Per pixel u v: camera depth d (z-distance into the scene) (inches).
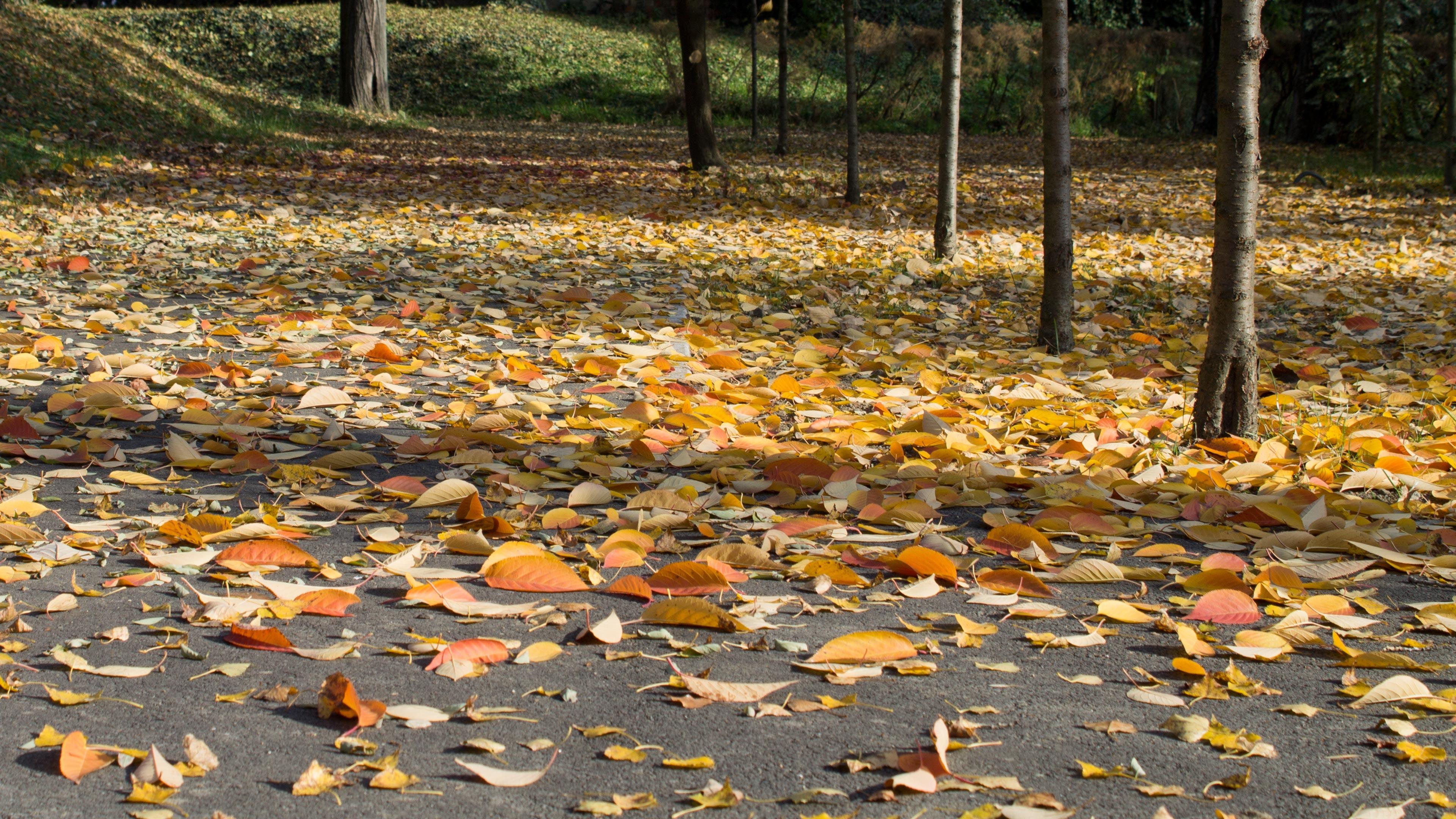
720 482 142.5
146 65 731.4
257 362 207.3
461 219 412.8
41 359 202.4
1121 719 86.0
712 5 1365.7
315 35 1203.2
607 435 164.4
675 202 487.8
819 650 93.6
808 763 78.3
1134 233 449.1
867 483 143.6
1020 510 137.7
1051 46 234.8
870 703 87.5
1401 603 111.0
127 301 258.1
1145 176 688.4
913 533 125.8
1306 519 129.4
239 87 914.7
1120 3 1342.3
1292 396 196.5
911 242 399.2
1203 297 319.6
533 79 1180.5
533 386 191.6
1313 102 976.9
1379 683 92.6
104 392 168.1
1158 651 99.2
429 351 212.1
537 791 74.0
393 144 718.5
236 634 93.7
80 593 104.0
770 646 97.2
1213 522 132.8
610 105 1141.7
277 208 420.5
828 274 330.6
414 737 80.7
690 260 343.6
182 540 115.2
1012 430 175.2
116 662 91.3
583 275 312.7
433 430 162.9
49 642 94.7
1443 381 208.4
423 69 1176.8
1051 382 202.8
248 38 1192.2
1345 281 345.1
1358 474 143.5
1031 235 432.5
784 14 780.0
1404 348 252.1
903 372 214.2
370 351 208.5
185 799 71.9
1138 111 1108.5
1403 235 436.8
